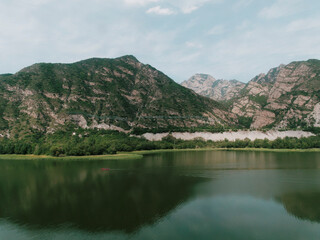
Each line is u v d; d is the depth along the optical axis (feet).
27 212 270.67
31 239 212.43
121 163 591.37
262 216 250.16
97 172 476.54
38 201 305.32
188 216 251.39
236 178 418.10
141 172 475.31
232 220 241.14
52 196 324.19
